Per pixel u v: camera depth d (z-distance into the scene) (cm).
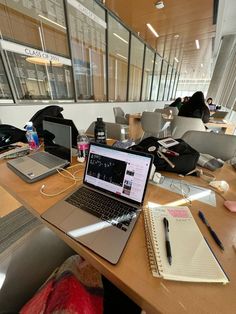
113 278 49
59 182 96
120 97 489
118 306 67
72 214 70
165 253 53
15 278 54
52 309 39
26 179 95
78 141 123
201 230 64
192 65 921
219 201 82
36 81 256
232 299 43
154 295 43
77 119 333
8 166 112
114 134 199
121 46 434
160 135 386
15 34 221
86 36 325
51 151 126
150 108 704
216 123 295
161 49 617
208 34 468
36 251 63
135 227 65
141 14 365
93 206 75
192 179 103
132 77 525
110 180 83
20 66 230
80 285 51
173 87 1055
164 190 90
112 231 62
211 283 46
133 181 77
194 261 50
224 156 143
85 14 301
